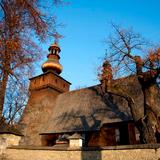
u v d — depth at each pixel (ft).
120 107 74.79
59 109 97.91
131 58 48.34
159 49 45.62
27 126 96.37
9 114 75.97
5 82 26.81
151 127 41.27
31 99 108.78
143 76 45.47
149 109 42.96
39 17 26.43
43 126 91.35
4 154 51.42
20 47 25.88
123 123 68.54
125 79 51.75
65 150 46.19
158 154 34.14
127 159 37.35
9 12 25.12
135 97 71.36
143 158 35.50
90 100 90.02
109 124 71.56
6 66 25.62
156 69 43.65
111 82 49.03
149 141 40.11
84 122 78.48
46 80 111.24
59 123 86.63
